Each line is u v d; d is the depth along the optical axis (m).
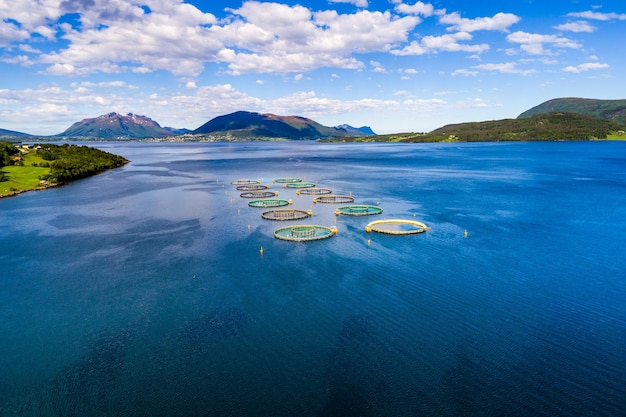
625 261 82.25
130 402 44.59
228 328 58.50
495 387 45.69
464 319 60.03
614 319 59.78
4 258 88.19
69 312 64.19
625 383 46.16
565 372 48.09
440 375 47.78
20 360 52.44
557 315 61.09
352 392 45.25
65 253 90.81
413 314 61.59
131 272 79.44
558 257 84.75
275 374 48.44
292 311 62.94
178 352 53.16
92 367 50.72
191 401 44.44
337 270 78.62
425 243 94.56
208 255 88.19
